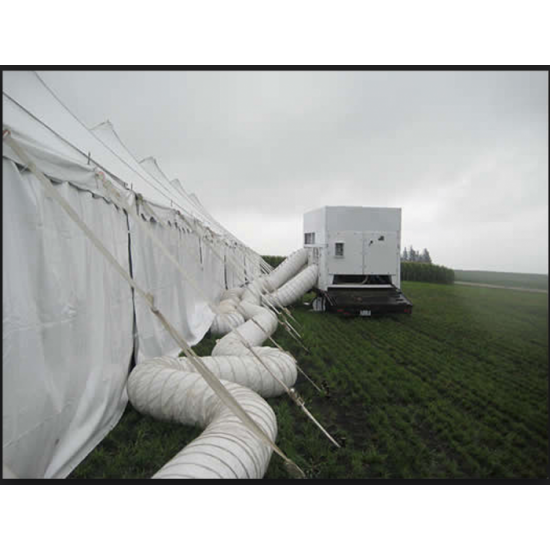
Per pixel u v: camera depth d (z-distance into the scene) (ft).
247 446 8.21
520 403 14.84
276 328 25.38
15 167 8.21
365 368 18.54
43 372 8.84
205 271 29.55
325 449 10.87
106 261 12.60
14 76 12.58
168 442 10.61
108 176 13.26
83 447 10.19
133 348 15.03
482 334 27.76
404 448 11.06
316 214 37.55
